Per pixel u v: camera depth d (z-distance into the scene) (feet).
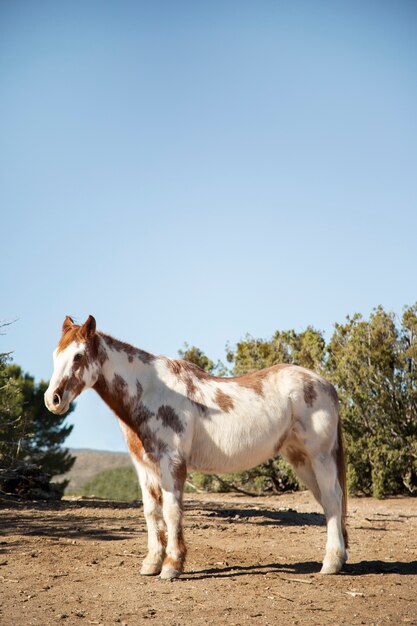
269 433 23.49
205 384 23.72
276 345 76.59
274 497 66.03
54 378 22.06
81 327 22.79
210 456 23.31
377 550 28.37
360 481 64.08
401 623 17.17
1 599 19.53
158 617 17.74
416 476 64.23
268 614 17.98
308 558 26.04
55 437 86.12
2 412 52.49
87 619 17.56
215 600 19.36
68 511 39.32
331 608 18.57
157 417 22.70
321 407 24.18
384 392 64.64
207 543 29.37
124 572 23.03
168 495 22.22
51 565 24.13
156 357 23.90
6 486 45.88
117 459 145.89
